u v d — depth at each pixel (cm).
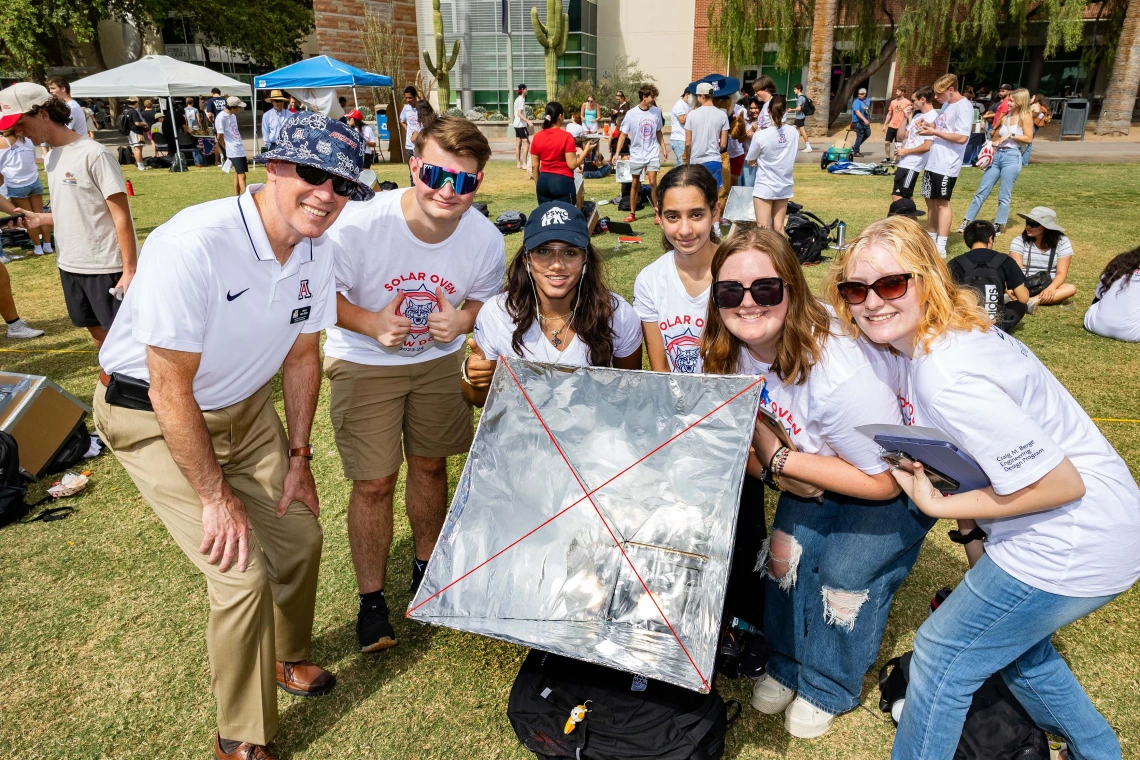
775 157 746
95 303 470
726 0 2306
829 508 210
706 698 204
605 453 211
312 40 4059
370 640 261
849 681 220
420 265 247
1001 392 154
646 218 1003
